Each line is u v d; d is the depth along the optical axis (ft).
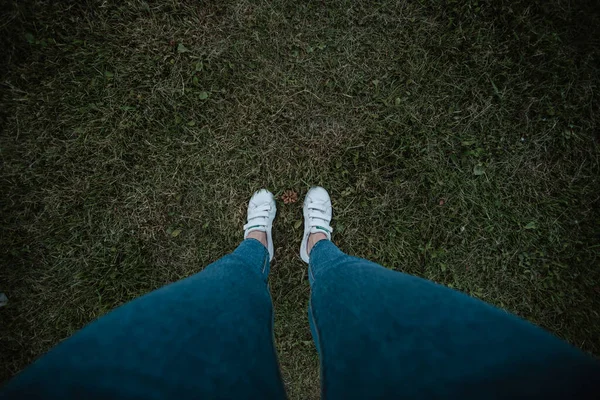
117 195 7.40
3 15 7.15
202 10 7.48
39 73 7.31
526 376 2.27
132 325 2.85
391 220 7.55
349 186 7.57
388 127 7.59
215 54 7.46
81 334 2.72
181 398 2.36
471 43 7.62
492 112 7.61
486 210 7.55
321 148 7.54
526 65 7.61
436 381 2.42
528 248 7.59
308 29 7.50
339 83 7.55
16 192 7.27
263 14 7.47
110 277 7.28
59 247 7.29
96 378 2.34
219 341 2.97
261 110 7.50
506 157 7.63
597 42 7.54
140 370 2.47
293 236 7.52
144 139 7.41
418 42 7.60
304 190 7.52
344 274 4.38
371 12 7.53
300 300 7.39
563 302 7.49
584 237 7.55
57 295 7.23
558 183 7.63
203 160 7.45
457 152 7.62
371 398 2.45
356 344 2.98
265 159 7.49
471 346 2.60
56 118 7.33
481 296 7.48
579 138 7.55
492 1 7.57
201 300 3.41
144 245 7.40
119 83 7.41
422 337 2.78
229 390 2.56
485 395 2.23
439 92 7.61
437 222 7.57
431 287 3.43
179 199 7.41
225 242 7.43
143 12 7.44
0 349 7.07
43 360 2.48
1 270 7.16
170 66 7.45
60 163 7.33
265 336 3.50
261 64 7.50
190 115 7.47
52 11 7.27
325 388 2.89
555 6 7.53
